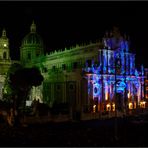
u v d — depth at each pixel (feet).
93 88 266.57
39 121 187.73
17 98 244.83
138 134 142.92
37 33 393.50
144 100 305.73
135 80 301.22
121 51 290.76
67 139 128.47
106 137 133.80
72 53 302.86
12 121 176.14
